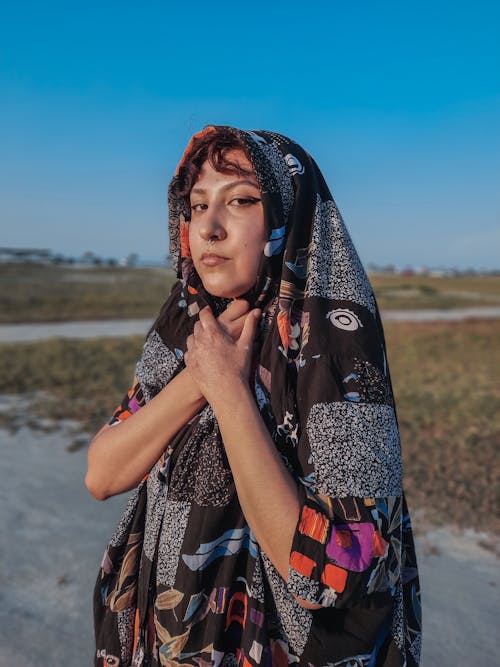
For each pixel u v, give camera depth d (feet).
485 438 19.93
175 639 3.33
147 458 3.47
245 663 3.14
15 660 8.24
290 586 2.77
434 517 13.70
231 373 3.09
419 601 3.55
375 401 2.97
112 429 3.66
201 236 3.33
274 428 3.19
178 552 3.32
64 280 142.00
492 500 14.60
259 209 3.36
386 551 2.80
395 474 2.91
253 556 3.22
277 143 3.47
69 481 15.62
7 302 85.30
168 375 3.80
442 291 169.48
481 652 9.06
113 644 3.94
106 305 90.53
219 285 3.36
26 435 19.62
